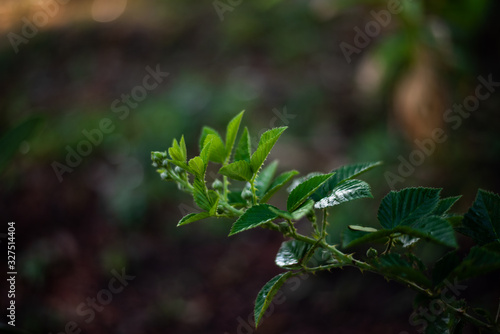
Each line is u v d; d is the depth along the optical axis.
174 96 5.55
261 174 1.07
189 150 4.98
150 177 4.71
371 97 5.01
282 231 0.89
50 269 3.85
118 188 4.57
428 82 3.85
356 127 5.04
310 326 3.53
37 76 6.21
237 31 6.50
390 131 4.57
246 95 5.54
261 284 3.99
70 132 5.05
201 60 6.22
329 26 6.38
